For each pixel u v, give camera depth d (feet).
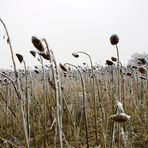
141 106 9.93
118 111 3.91
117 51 7.35
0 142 8.57
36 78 14.48
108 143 7.61
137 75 12.67
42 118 9.27
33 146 8.27
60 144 4.48
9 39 5.49
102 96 11.20
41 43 4.58
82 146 8.15
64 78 15.14
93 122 9.45
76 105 10.21
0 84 12.09
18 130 8.98
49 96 9.57
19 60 7.00
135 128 9.20
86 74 13.82
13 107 10.28
